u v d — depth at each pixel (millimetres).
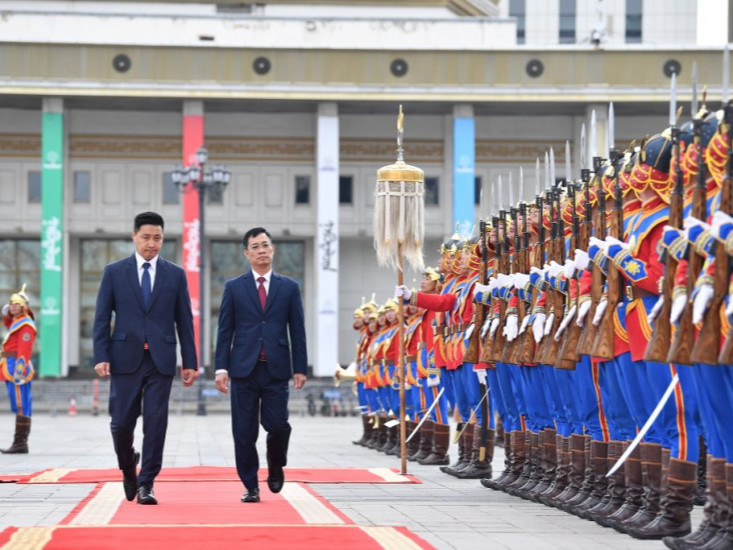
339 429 49406
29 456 29375
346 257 86812
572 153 84500
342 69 79500
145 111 84312
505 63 79625
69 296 84562
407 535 12461
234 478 20812
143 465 16234
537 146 84750
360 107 82188
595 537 13086
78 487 19234
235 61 79250
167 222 84500
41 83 78188
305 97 79250
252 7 87250
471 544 12430
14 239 84812
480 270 19969
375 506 16438
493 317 18656
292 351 17266
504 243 18812
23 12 81750
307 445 35594
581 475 15984
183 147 80500
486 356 18766
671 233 11945
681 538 11953
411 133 84875
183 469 23031
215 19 82750
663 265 12797
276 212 84938
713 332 11266
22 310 30094
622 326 13766
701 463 17953
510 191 19344
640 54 79188
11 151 83188
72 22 82125
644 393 13516
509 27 83875
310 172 85188
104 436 41750
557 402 16578
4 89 78000
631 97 79062
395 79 79562
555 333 16062
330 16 85625
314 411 70312
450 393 23047
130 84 78688
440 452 25422
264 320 16922
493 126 84875
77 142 83875
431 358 24641
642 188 13422
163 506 15906
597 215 14617
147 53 78938
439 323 22984
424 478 21672
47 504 16562
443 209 84750
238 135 84812
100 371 16125
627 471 13992
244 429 16750
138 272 16375
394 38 83625
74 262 84875
